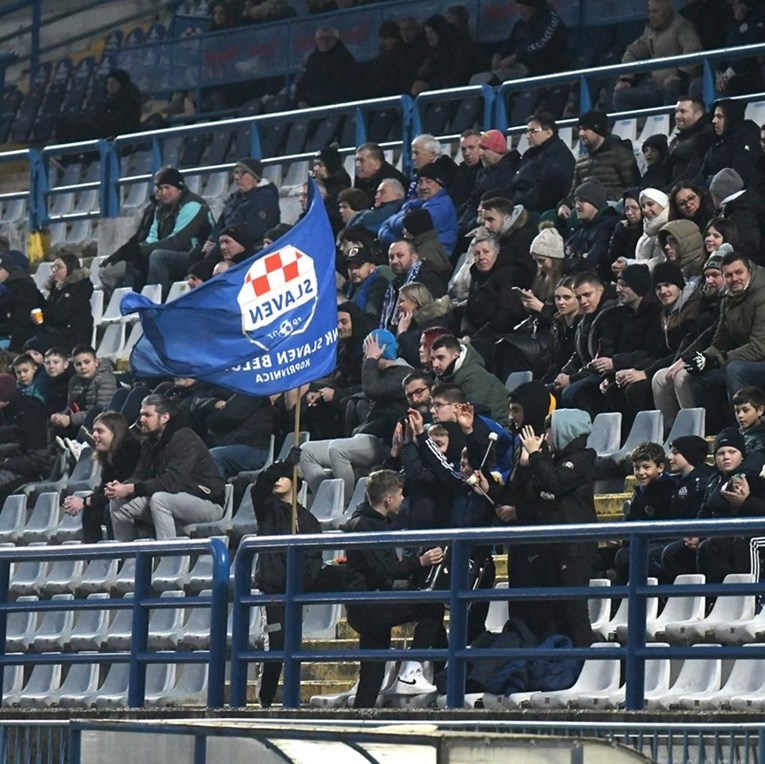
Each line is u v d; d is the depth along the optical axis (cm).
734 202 2684
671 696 2020
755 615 2086
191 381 3161
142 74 4825
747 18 3500
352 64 4194
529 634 2069
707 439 2525
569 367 2694
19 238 4375
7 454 3334
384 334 2780
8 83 5322
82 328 3650
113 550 2208
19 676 2792
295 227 2311
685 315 2558
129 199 4253
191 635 2570
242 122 4050
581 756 1102
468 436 2330
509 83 3606
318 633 2534
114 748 1260
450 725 1714
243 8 4753
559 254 2808
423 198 3200
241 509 2881
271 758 1181
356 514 2262
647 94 3512
